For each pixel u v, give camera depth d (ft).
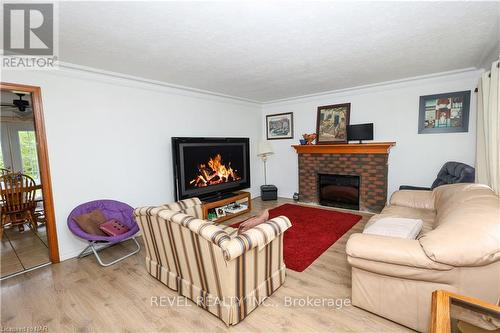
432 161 12.34
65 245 9.18
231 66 9.55
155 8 5.33
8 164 17.37
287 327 5.55
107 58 8.40
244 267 5.66
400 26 6.51
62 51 7.70
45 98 8.50
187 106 13.41
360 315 5.85
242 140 15.29
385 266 5.21
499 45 7.88
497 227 4.63
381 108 13.53
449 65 10.11
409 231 6.40
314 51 8.18
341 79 11.98
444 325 3.46
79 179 9.45
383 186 13.32
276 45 7.59
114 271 8.23
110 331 5.56
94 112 9.77
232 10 5.50
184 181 12.10
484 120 8.36
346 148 14.26
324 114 15.44
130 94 10.90
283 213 14.06
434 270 4.76
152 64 9.12
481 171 9.33
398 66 10.11
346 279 7.41
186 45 7.43
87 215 8.94
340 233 10.89
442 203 8.17
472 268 4.64
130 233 8.68
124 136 10.77
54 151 8.79
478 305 3.76
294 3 5.27
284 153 17.95
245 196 14.39
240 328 5.56
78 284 7.48
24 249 10.22
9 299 6.81
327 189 15.62
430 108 12.16
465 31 6.88
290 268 8.05
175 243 6.34
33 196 12.38
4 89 7.70
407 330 5.32
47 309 6.35
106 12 5.45
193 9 5.42
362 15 5.88
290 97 16.44
